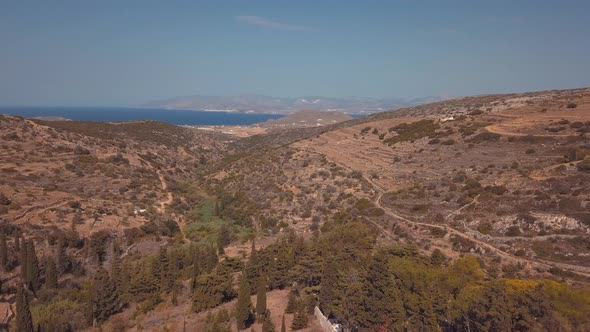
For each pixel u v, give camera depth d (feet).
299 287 160.45
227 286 158.81
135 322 147.23
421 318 109.29
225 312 141.69
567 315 92.38
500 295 100.53
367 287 119.34
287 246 180.96
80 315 148.97
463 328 107.65
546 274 138.21
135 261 199.72
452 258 155.84
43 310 150.51
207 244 226.79
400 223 198.59
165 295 167.94
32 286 162.71
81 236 204.13
